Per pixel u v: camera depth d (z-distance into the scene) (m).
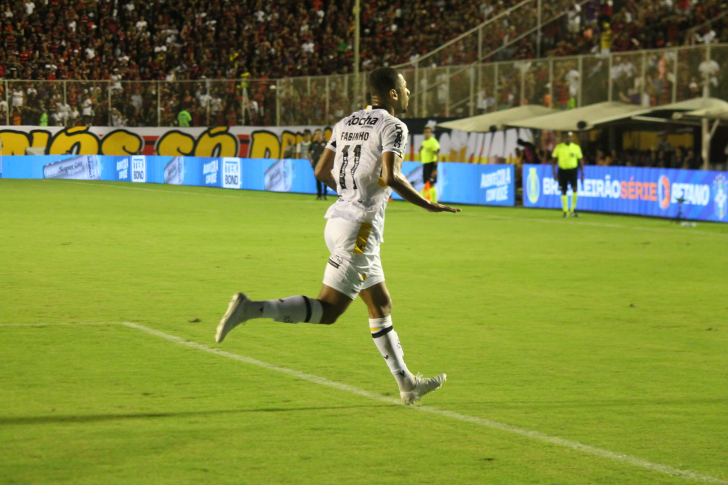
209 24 87.62
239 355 14.56
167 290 20.83
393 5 87.94
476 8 79.69
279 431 10.66
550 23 69.38
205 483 8.95
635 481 9.20
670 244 32.38
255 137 74.12
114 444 10.06
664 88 52.31
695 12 67.38
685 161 48.75
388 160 10.77
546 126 50.00
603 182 47.03
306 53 85.56
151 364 13.86
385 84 11.45
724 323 18.02
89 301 19.27
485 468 9.52
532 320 18.03
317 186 53.59
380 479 9.15
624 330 17.20
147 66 85.81
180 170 68.44
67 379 12.88
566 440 10.51
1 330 16.16
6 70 78.69
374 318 11.45
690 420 11.40
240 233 34.19
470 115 63.47
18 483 8.83
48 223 36.66
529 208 50.31
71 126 74.56
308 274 23.77
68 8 85.00
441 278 23.53
